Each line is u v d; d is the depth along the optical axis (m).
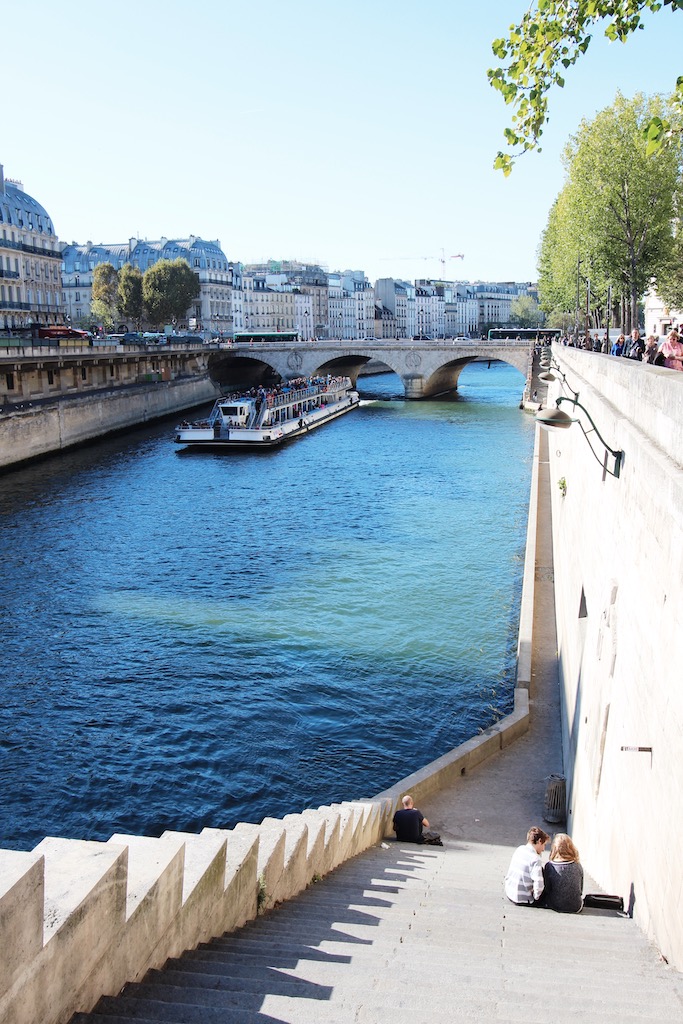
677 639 7.40
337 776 20.27
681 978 6.44
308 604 30.94
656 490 8.77
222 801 19.36
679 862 6.73
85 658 26.38
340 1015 5.32
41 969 4.64
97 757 20.94
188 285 130.62
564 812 15.80
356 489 52.56
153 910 6.00
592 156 53.47
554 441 47.72
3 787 19.72
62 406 66.81
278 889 9.20
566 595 22.48
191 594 32.16
